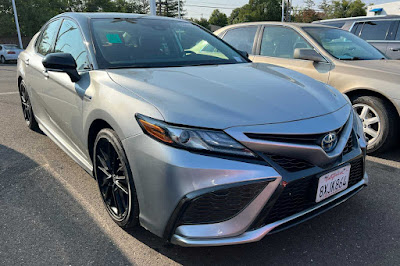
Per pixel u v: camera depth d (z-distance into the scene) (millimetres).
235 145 1682
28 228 2268
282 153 1737
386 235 2223
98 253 2025
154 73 2318
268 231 1732
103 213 2465
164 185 1709
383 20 7379
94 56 2516
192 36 3201
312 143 1827
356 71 3684
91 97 2248
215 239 1699
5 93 7523
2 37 32938
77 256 1994
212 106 1823
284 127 1767
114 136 2033
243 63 3004
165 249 2070
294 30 4516
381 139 3520
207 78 2271
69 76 2473
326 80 3898
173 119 1726
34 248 2062
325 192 1926
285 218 1803
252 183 1665
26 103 4348
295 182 1749
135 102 1906
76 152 2842
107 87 2156
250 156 1693
